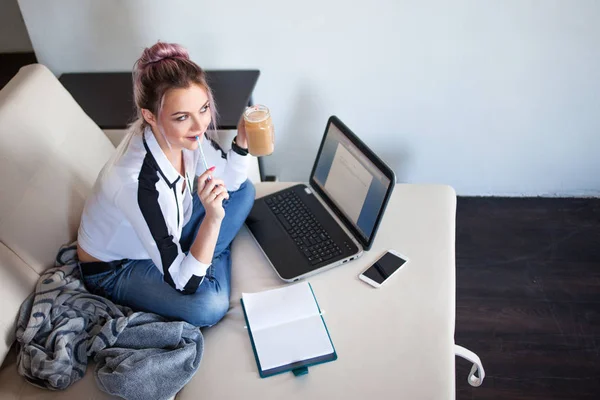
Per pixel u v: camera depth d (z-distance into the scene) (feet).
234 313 5.62
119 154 5.29
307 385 4.94
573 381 6.44
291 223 6.38
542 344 6.80
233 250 6.27
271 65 7.82
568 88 7.54
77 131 6.26
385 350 5.13
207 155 6.03
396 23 7.25
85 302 5.47
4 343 5.15
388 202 6.26
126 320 5.30
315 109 8.15
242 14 7.42
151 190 5.14
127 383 4.87
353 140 6.21
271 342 5.25
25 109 5.80
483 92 7.70
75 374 5.08
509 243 7.96
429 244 6.02
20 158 5.59
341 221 6.30
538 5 6.94
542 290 7.36
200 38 7.70
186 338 5.30
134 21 7.64
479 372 5.44
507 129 8.00
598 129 7.84
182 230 5.98
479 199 8.67
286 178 9.00
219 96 7.42
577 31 7.08
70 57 8.06
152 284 5.59
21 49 10.98
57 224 5.79
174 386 4.98
